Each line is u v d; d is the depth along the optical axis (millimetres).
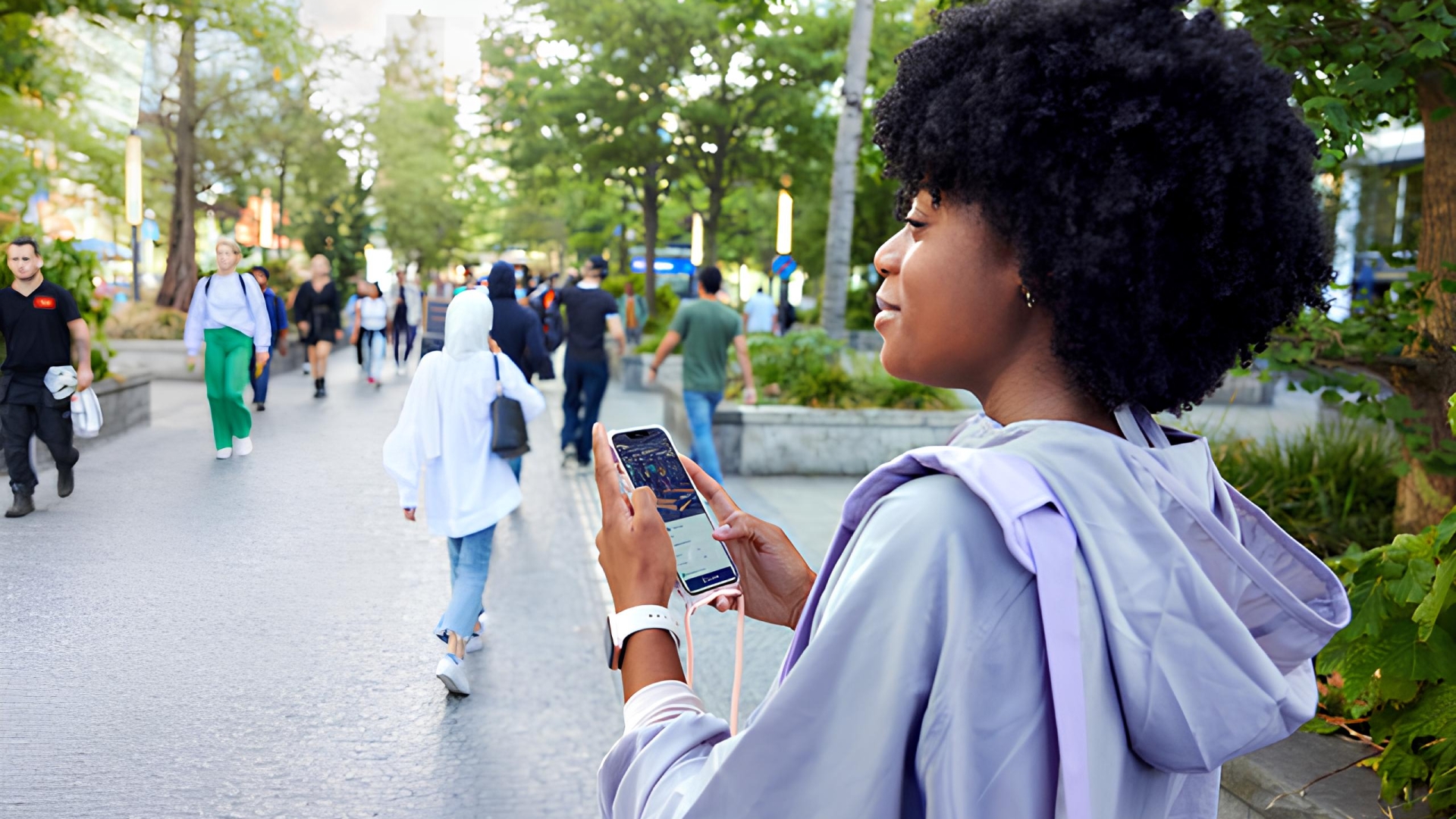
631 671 854
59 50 16438
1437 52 3506
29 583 5102
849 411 9734
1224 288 748
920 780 649
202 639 4520
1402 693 2549
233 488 7004
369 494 7012
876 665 649
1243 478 5863
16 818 3055
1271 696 689
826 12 27609
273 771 3455
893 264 838
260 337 8188
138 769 3408
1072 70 719
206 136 21062
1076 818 627
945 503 674
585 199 40406
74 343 8977
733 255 42812
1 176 17891
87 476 7426
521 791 3383
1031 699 644
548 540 6586
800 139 28531
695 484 1179
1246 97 732
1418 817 2338
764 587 1160
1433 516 4707
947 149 756
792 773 658
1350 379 4266
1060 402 780
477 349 4258
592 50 28141
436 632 4176
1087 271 709
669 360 16703
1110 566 668
